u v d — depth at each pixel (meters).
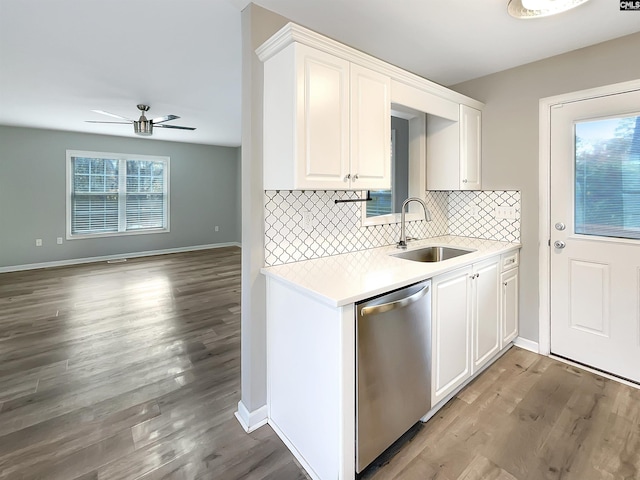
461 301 2.09
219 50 2.65
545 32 2.13
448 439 1.76
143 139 6.93
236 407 2.05
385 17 1.95
